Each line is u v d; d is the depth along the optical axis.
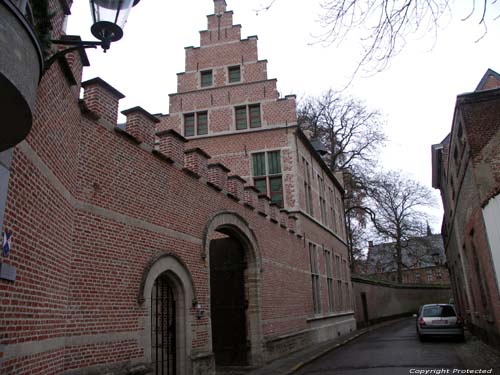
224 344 12.41
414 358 12.30
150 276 7.87
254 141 18.28
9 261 4.25
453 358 11.88
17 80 2.59
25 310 4.60
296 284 16.19
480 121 11.27
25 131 3.10
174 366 8.66
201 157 10.48
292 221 16.81
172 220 8.93
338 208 27.06
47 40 3.86
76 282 6.20
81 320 6.20
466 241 15.12
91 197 6.73
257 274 12.62
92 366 6.28
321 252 20.83
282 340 13.76
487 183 10.86
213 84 19.23
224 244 13.02
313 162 21.50
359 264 43.56
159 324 8.80
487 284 12.22
